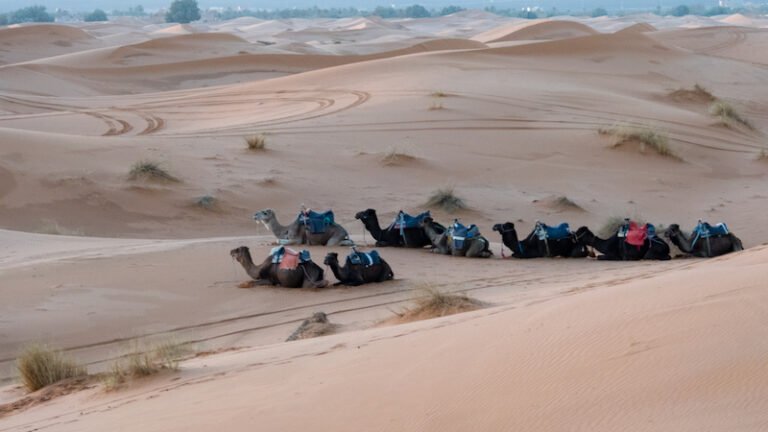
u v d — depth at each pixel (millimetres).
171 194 49531
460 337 14953
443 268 33250
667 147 62438
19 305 27688
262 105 86938
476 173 56750
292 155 58719
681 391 10039
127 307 27734
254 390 14805
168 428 13336
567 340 12742
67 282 30016
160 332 25547
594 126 68500
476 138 64000
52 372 20812
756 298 12609
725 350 10828
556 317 14438
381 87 87625
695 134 70125
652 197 53719
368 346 16531
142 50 171750
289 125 69500
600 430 9609
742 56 170375
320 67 158875
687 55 129625
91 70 149250
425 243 37531
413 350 14953
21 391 20703
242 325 26125
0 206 47219
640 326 12500
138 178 50781
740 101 102000
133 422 14258
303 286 29906
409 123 68188
